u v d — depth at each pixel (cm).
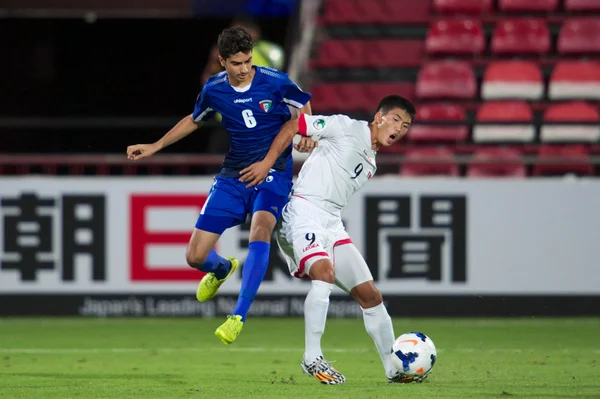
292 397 1944
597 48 4788
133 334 3334
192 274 3731
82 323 3631
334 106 4722
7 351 2919
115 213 3722
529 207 3706
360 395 1961
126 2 5131
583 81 4619
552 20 4881
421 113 4541
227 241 3712
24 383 2219
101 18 5675
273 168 2327
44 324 3606
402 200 3703
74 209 3725
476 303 3712
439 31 4878
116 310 3728
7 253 3728
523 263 3716
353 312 3734
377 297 2142
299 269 2134
